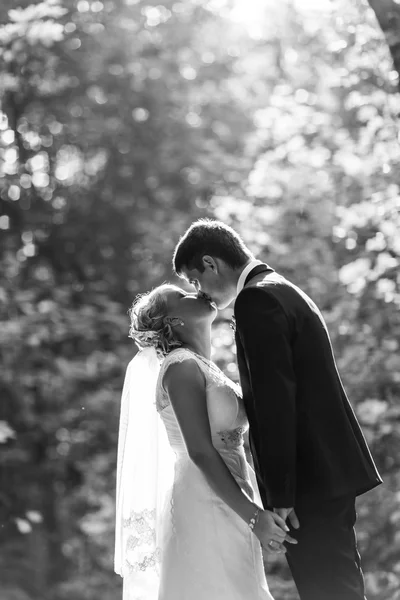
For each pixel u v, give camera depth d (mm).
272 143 11656
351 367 9172
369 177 9062
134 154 19297
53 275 17406
